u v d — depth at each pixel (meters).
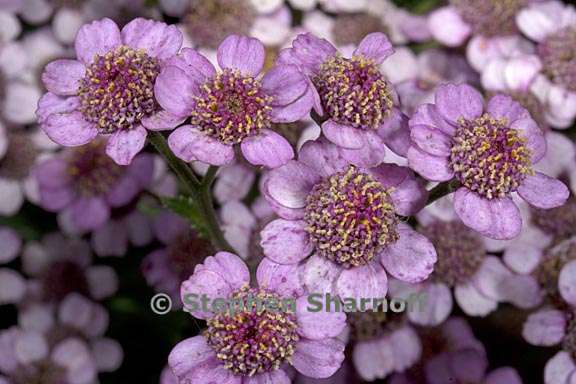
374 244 0.07
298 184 0.07
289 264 0.07
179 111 0.07
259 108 0.07
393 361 0.09
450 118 0.07
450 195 0.09
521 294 0.09
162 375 0.08
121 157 0.07
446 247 0.09
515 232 0.07
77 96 0.08
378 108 0.07
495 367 0.09
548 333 0.09
